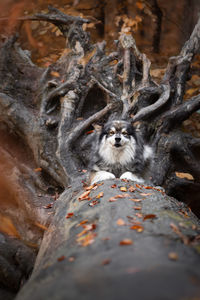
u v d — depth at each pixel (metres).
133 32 9.75
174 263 1.81
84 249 2.28
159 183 5.61
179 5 9.41
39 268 2.81
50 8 7.06
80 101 6.21
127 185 3.66
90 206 3.27
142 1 9.12
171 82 6.40
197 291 1.48
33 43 9.47
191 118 7.48
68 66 6.62
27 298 1.96
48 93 6.31
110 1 9.44
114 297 1.47
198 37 6.47
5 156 5.86
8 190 5.50
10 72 6.79
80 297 1.53
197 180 5.97
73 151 5.66
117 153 4.48
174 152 5.96
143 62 6.49
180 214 3.06
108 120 5.89
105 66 6.59
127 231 2.38
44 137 5.72
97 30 9.99
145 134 5.88
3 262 4.36
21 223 5.03
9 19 6.96
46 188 5.40
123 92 6.25
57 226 3.52
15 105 6.19
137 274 1.66
